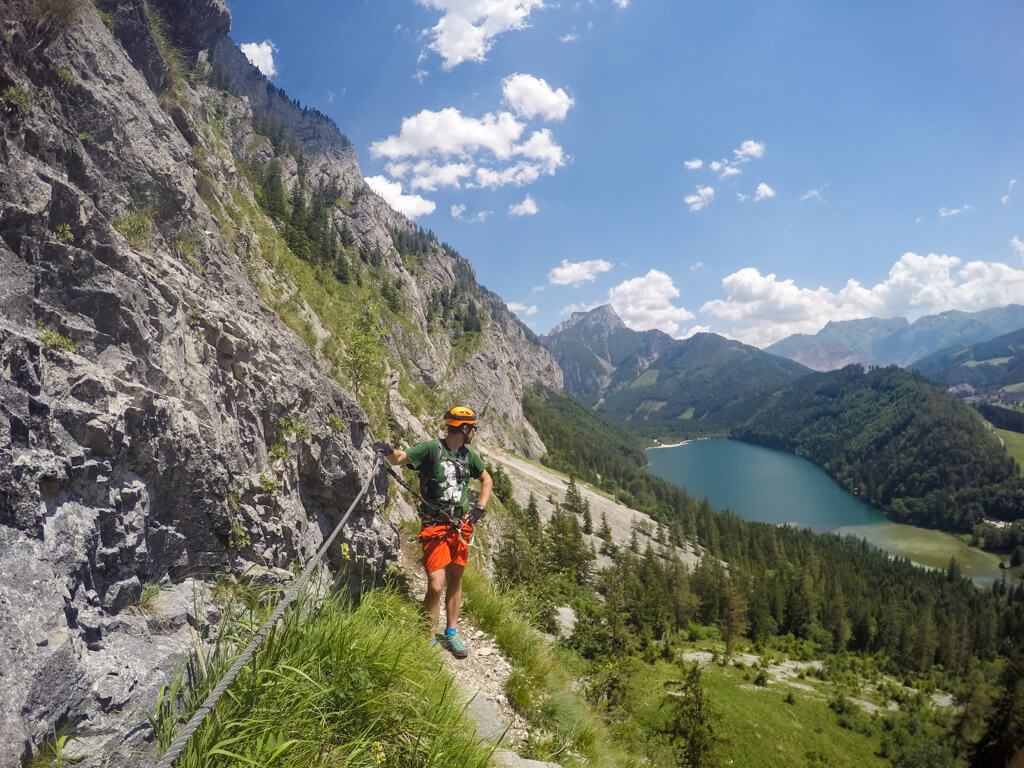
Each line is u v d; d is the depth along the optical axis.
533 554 13.86
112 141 5.32
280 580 4.39
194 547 3.81
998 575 150.75
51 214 3.54
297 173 154.12
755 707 57.41
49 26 4.70
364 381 12.01
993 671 87.88
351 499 6.57
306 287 17.78
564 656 9.19
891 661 93.12
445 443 5.52
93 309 3.54
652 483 186.50
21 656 1.97
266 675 2.85
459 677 5.47
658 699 34.22
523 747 4.96
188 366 4.41
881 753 52.81
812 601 103.75
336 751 2.88
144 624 2.89
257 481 4.82
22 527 2.29
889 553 167.12
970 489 198.12
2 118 3.72
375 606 4.71
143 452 3.34
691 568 117.38
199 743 2.28
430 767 3.12
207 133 16.39
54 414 2.74
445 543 5.38
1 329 2.56
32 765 1.88
